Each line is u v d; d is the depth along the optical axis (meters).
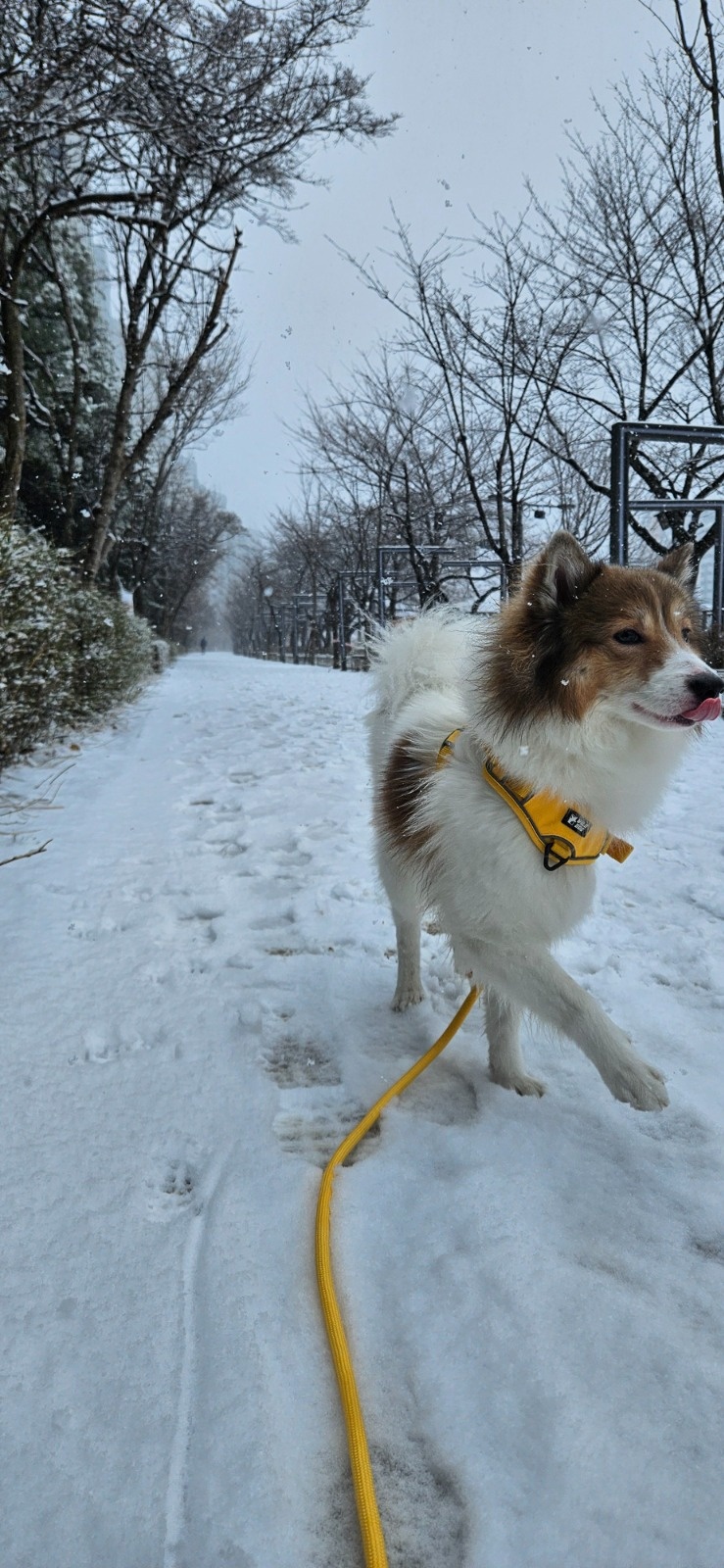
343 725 10.70
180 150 9.45
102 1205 2.13
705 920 4.06
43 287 17.06
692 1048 2.88
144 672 17.58
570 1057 2.93
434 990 3.46
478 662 2.63
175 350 22.58
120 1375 1.66
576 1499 1.42
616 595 2.39
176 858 5.06
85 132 8.35
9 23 7.34
